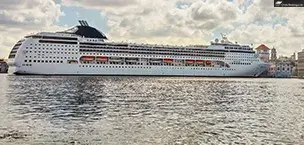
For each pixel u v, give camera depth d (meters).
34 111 44.53
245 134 30.22
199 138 28.47
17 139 27.53
